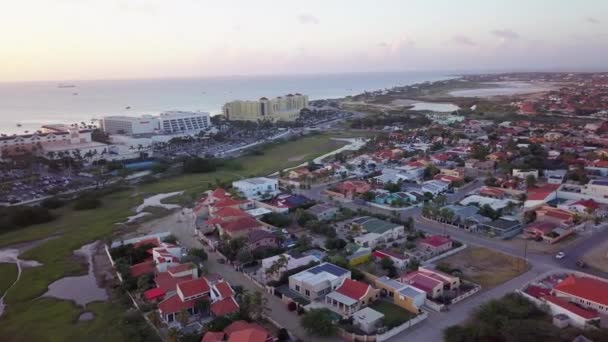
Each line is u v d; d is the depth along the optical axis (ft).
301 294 315.78
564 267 350.02
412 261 362.33
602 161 631.15
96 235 472.44
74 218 539.29
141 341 258.98
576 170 603.67
